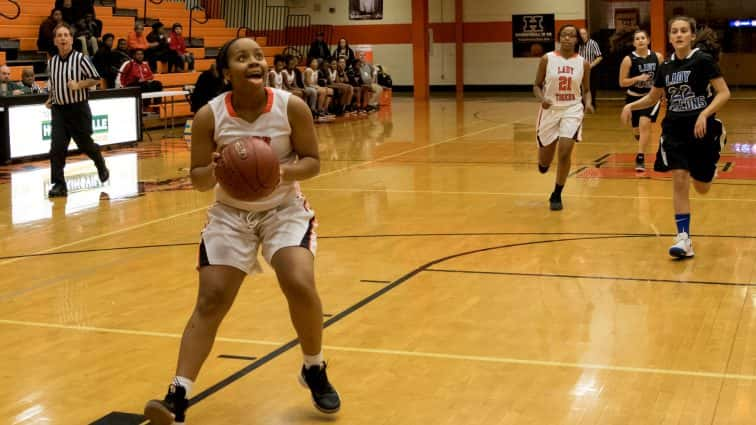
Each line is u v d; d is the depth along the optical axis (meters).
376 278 6.35
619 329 5.07
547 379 4.30
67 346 5.01
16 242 7.90
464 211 8.92
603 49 28.56
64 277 6.62
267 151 3.57
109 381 4.43
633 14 28.14
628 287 5.96
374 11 29.98
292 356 4.72
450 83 30.08
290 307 3.77
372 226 8.24
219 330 5.18
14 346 5.02
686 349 4.70
